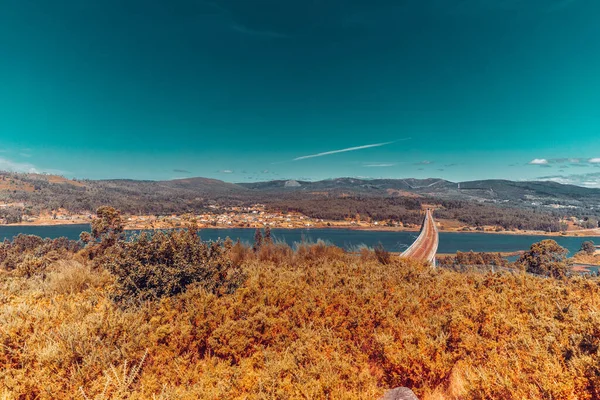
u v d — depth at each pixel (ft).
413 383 11.00
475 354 11.75
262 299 16.84
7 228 495.41
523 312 15.57
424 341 11.89
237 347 12.62
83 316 14.08
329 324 14.94
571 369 8.84
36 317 13.42
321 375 10.15
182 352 12.71
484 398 9.07
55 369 10.22
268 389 9.49
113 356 11.05
